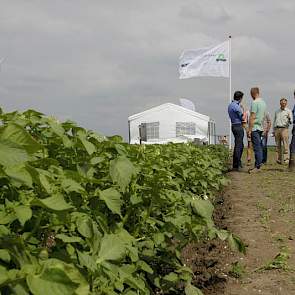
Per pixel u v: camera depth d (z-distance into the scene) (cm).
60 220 246
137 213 428
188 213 463
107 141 425
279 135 1928
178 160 676
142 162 480
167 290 447
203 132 3316
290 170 1648
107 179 390
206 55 2705
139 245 426
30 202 229
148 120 3316
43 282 172
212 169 941
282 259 575
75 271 179
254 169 1723
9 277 173
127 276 308
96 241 284
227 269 561
